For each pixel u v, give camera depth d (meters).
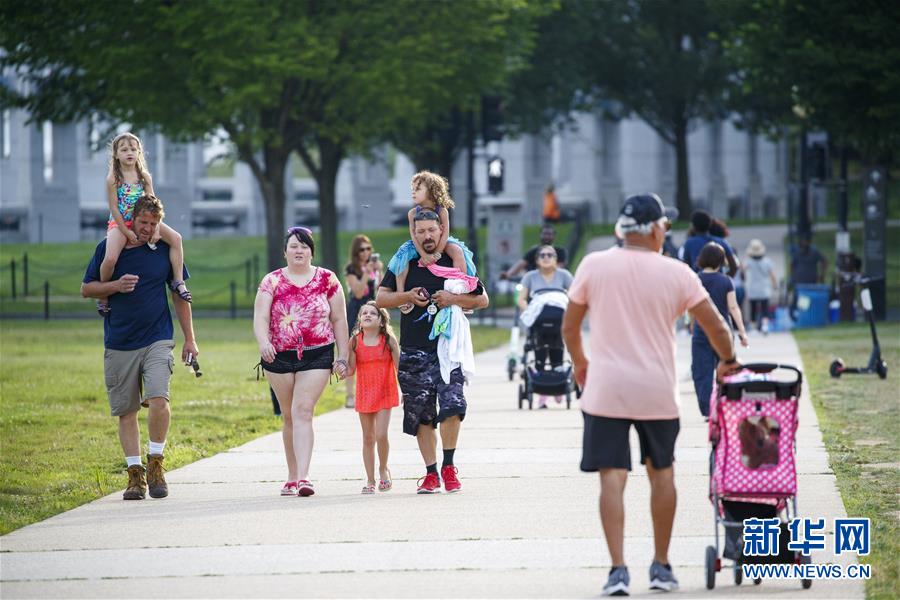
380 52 88.38
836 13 79.50
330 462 29.62
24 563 19.73
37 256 132.00
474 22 91.31
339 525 22.20
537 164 177.88
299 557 19.89
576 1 129.50
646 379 17.53
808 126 92.44
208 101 86.38
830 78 78.94
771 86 88.44
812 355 53.69
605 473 17.61
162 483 25.38
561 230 136.12
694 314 17.86
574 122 143.25
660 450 17.75
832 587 17.86
